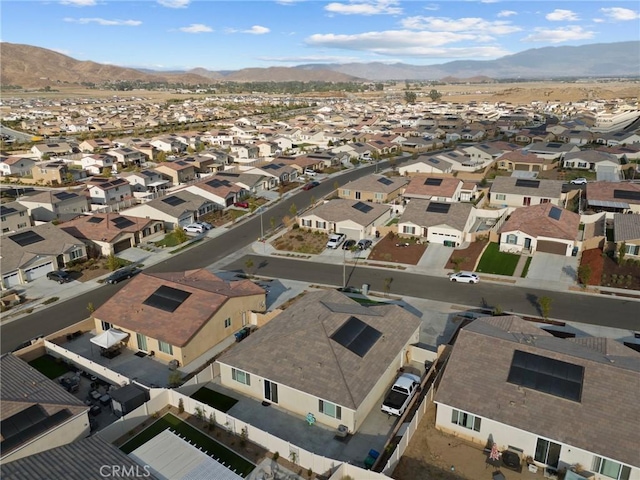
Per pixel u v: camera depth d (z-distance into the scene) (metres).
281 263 61.84
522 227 62.06
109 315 43.16
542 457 28.28
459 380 31.19
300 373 33.19
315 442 30.86
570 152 117.75
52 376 38.56
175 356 39.53
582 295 50.41
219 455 29.62
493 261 59.41
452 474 27.92
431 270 57.91
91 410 33.66
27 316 49.19
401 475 27.84
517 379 30.31
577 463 27.27
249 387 35.47
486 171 111.88
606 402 27.98
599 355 32.09
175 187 103.50
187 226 74.62
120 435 31.28
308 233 71.81
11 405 29.22
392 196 90.88
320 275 57.62
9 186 111.62
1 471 23.80
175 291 44.28
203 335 40.94
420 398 34.78
